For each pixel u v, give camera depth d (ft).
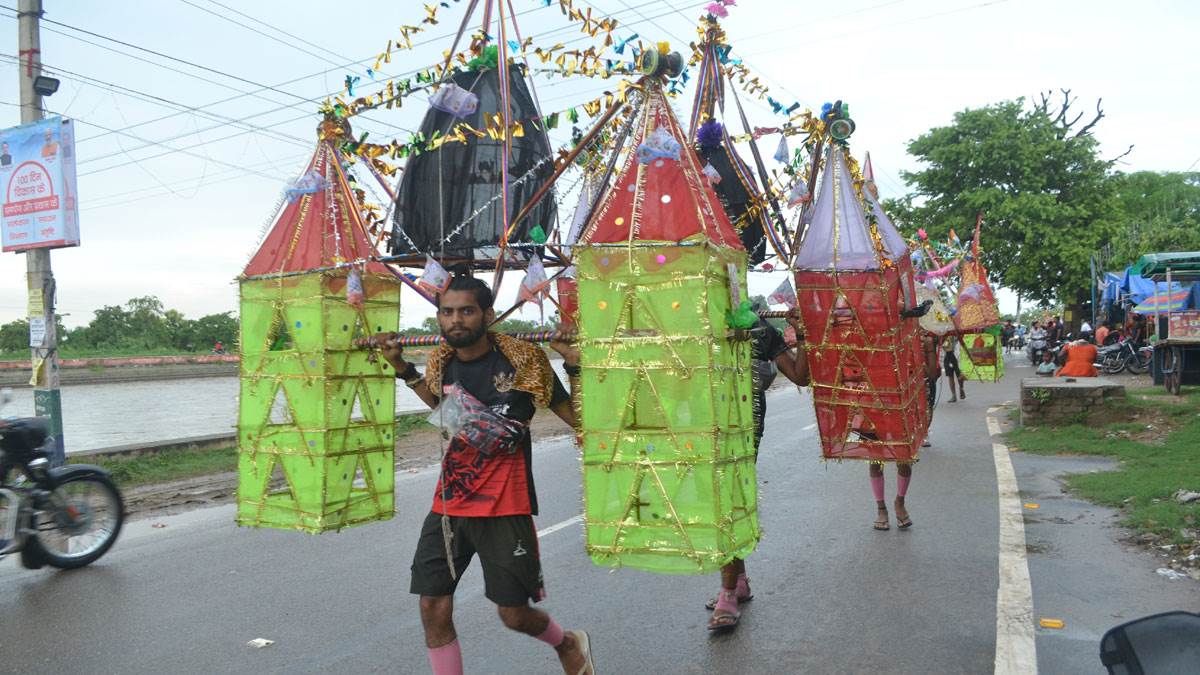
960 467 31.76
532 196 15.12
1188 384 47.06
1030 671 13.04
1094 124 114.32
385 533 23.71
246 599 17.87
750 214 18.22
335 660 14.44
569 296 15.72
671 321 11.40
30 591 18.75
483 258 15.87
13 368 127.34
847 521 23.66
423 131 15.98
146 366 151.64
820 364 17.98
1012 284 112.37
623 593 17.79
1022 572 18.11
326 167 14.47
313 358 13.15
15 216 32.73
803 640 14.79
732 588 15.40
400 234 15.92
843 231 17.31
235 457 38.93
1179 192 170.60
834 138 17.57
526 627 10.89
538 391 10.78
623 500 11.62
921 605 16.33
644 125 12.39
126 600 17.97
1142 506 23.15
